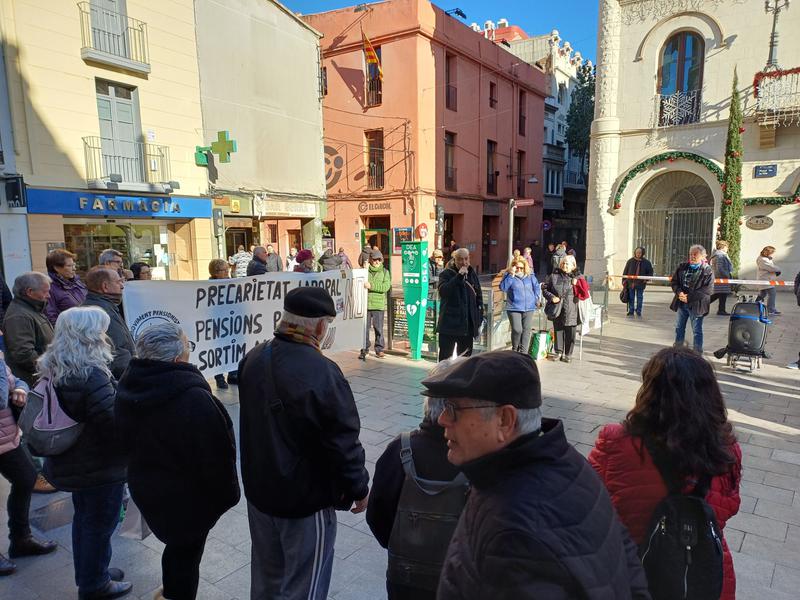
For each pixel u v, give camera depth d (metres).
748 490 4.12
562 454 1.21
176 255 14.84
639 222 17.78
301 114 18.30
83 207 12.02
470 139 25.78
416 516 1.89
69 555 3.40
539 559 1.01
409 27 21.55
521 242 31.86
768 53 15.16
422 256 8.27
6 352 4.03
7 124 10.77
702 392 1.78
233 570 3.26
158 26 13.43
